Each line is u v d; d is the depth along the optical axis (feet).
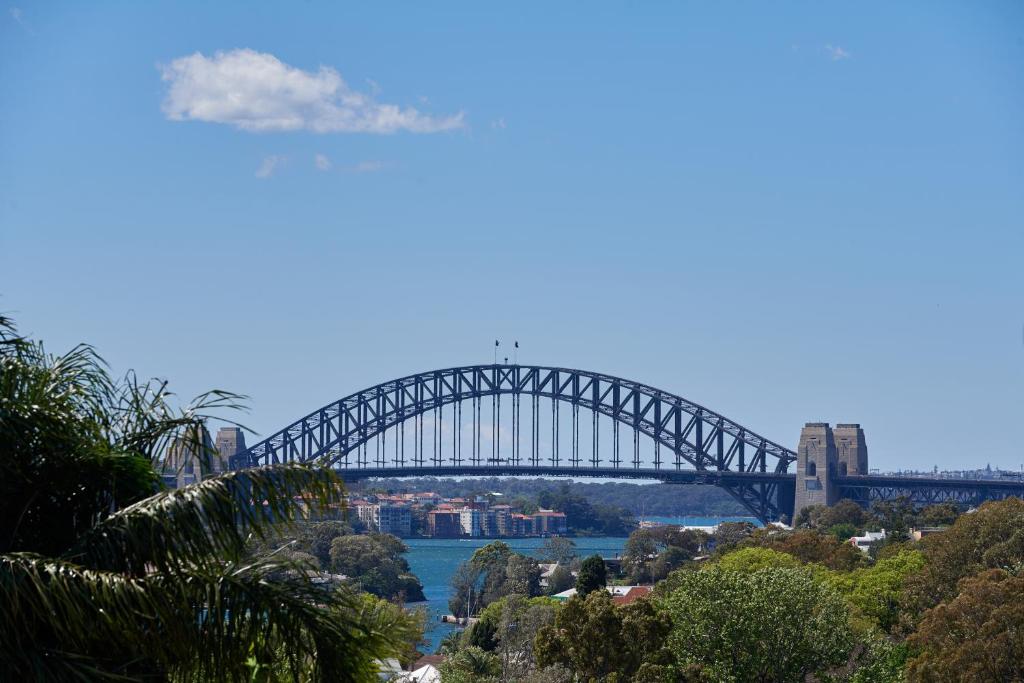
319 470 94.89
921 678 449.48
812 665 449.89
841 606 459.73
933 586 611.06
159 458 100.37
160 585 87.04
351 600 98.84
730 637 444.55
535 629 513.86
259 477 92.89
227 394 102.53
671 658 432.66
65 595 81.87
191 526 88.53
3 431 92.48
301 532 100.99
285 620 90.38
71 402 100.22
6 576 81.56
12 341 100.58
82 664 84.12
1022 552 595.88
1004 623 447.01
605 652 428.15
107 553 87.10
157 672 91.81
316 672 92.43
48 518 96.07
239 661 88.74
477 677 401.49
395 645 110.11
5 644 82.43
